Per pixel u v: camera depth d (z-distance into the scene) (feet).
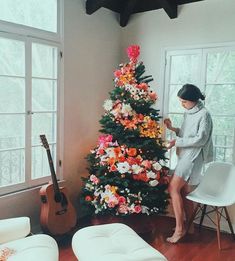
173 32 11.84
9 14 8.91
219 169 10.43
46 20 10.03
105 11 12.18
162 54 12.16
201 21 11.19
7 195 9.00
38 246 6.30
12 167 9.33
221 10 10.75
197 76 11.50
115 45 12.85
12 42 9.04
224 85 10.97
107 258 5.89
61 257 8.78
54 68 10.41
